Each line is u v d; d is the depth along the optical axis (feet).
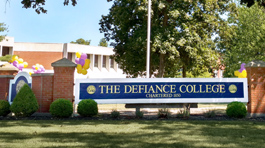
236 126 31.27
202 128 29.43
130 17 66.95
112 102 42.80
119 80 43.19
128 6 66.44
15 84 45.39
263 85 43.50
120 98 43.01
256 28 101.96
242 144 20.84
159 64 74.79
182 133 25.98
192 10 70.38
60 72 43.11
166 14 67.87
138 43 62.18
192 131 27.25
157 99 43.04
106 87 43.01
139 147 19.42
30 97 41.22
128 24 70.38
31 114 41.42
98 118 39.63
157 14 65.21
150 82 43.34
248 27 103.09
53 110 39.55
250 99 43.57
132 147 19.42
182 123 33.71
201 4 67.05
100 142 21.29
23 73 45.16
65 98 42.73
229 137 23.89
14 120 37.52
